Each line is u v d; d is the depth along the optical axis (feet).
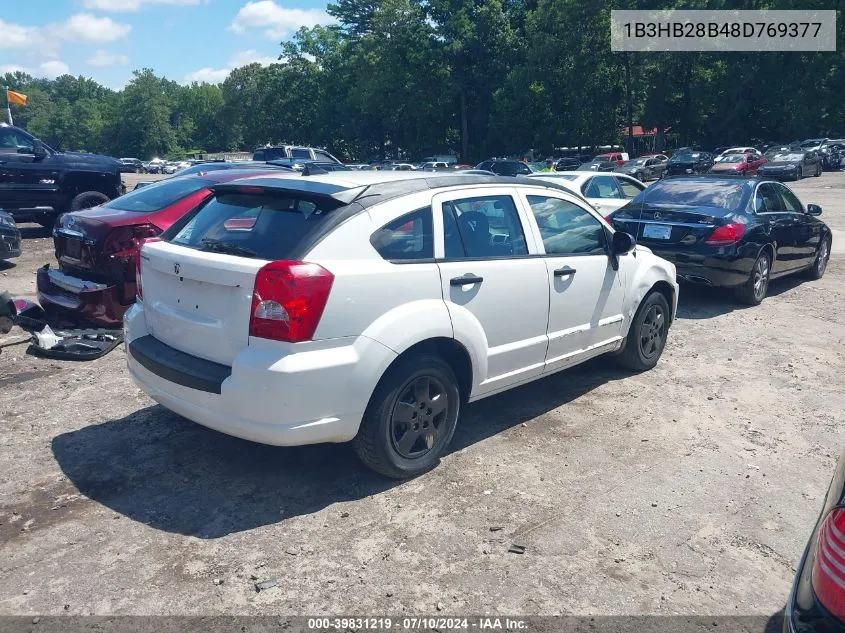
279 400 10.91
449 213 13.43
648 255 18.98
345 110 208.85
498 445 14.64
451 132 199.52
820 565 6.26
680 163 117.91
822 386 18.67
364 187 12.46
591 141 173.68
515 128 169.89
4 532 11.10
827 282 33.32
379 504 12.14
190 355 12.33
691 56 167.84
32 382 17.85
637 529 11.54
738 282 26.66
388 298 11.93
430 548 10.87
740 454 14.44
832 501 6.57
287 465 13.50
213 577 10.06
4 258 32.45
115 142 422.00
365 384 11.59
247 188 12.97
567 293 15.70
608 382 18.70
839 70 162.30
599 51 161.17
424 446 13.16
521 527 11.51
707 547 11.10
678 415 16.47
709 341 22.91
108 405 16.38
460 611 9.48
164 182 23.71
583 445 14.71
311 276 10.97
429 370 12.74
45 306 21.83
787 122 169.68
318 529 11.34
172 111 486.38
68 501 12.07
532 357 15.12
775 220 28.68
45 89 583.17
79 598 9.57
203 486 12.65
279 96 231.50
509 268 14.12
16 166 40.70
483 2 180.45
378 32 185.68
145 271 13.43
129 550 10.68
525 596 9.82
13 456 13.71
